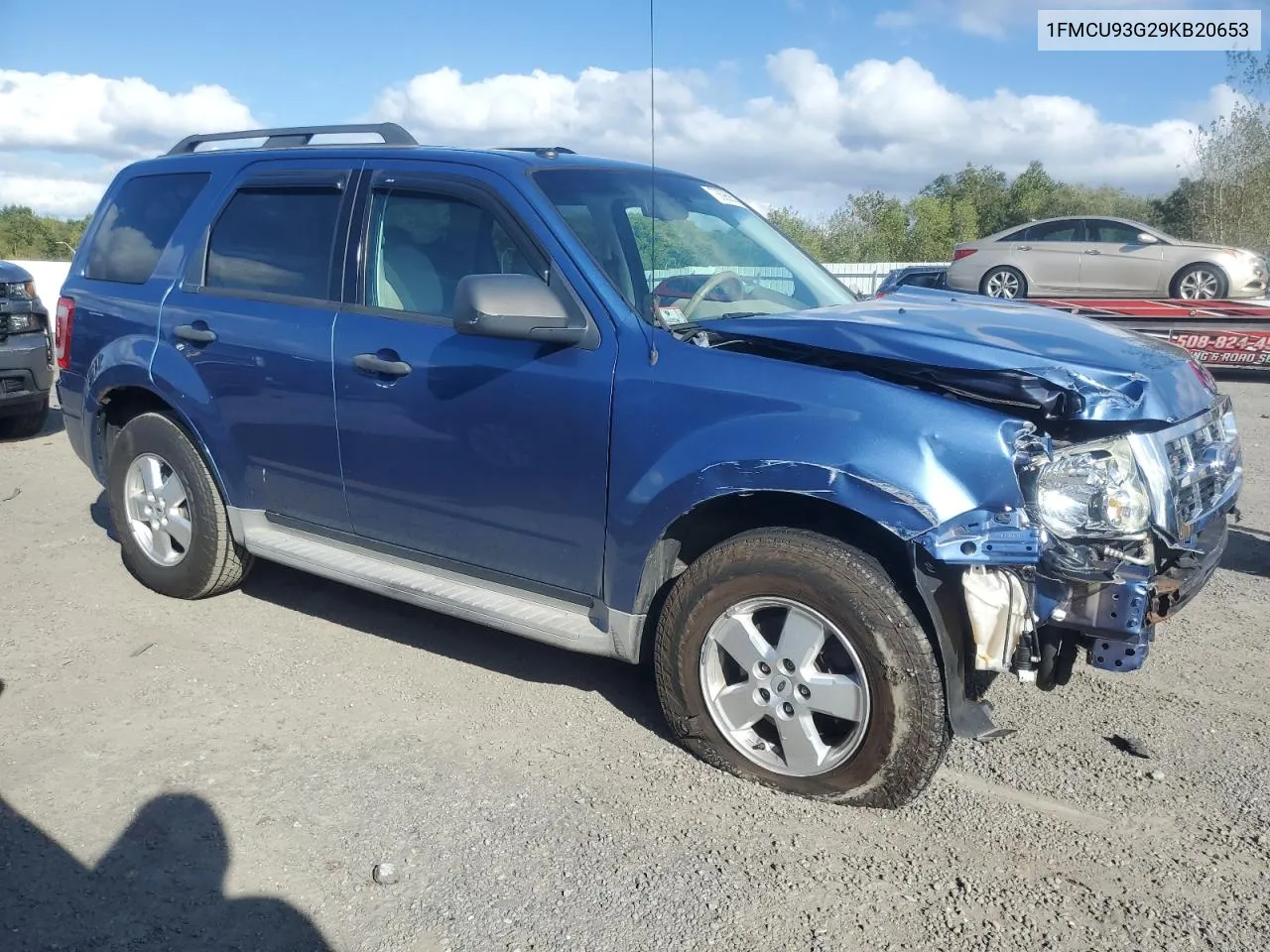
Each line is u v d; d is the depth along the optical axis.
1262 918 2.76
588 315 3.50
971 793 3.37
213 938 2.65
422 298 3.93
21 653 4.36
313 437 4.18
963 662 3.06
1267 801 3.33
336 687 4.10
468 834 3.11
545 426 3.53
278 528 4.53
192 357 4.53
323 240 4.23
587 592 3.60
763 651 3.26
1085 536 2.93
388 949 2.62
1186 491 3.27
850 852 3.04
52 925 2.68
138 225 5.00
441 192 3.94
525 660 4.38
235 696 4.00
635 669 4.30
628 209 3.98
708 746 3.45
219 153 4.83
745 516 3.43
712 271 4.01
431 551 4.00
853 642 3.07
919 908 2.79
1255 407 11.34
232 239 4.56
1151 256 16.17
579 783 3.40
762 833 3.13
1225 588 5.35
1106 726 3.84
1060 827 3.18
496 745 3.66
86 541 5.93
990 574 2.94
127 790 3.32
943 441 2.91
